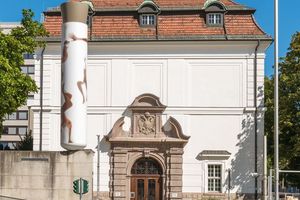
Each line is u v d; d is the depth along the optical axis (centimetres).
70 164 3247
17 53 3728
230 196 4750
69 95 3319
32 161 3256
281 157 5178
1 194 3241
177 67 4912
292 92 5153
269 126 5644
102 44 4950
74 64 3347
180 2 5150
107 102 4916
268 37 4866
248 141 4816
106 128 4894
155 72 4931
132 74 4938
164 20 5072
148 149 4803
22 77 3666
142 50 4950
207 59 4909
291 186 6241
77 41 3366
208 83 4891
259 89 4866
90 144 4878
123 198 4784
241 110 4853
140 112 4866
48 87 4978
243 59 4897
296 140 4978
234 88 4881
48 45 4988
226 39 4875
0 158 3259
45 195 3238
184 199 4766
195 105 4875
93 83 4947
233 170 4791
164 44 4912
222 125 4850
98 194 4800
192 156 4806
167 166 4781
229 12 5059
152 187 4806
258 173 4753
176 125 4797
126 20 5091
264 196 4041
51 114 4956
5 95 3578
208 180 4788
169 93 4894
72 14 3378
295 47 5175
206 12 5047
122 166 4803
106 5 5178
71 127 3288
